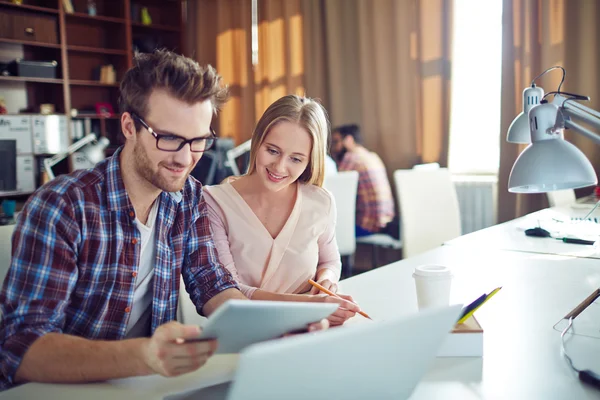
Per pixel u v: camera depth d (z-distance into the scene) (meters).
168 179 1.14
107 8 5.88
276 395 0.70
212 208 1.64
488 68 4.34
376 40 4.71
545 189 1.56
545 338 1.21
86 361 0.96
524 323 1.32
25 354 0.99
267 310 0.81
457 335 1.12
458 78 4.46
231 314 0.78
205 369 1.07
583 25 3.85
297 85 5.16
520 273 1.79
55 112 5.47
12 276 1.07
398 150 4.72
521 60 4.09
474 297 1.54
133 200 1.22
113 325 1.21
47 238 1.08
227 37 5.59
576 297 1.52
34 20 5.15
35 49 5.48
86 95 5.87
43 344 0.99
